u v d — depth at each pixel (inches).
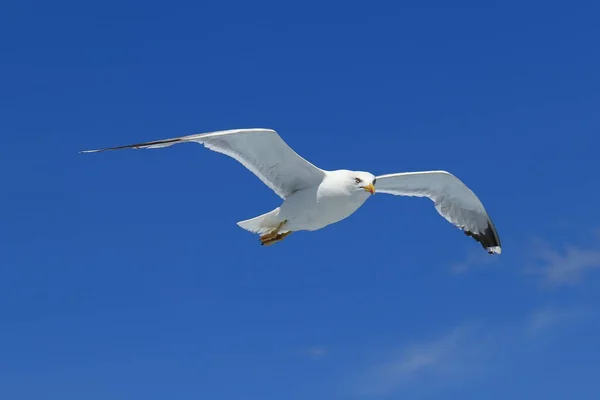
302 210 557.3
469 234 691.4
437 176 653.3
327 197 551.2
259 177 550.3
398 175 639.8
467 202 681.6
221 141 523.5
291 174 554.9
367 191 549.0
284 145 529.3
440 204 677.9
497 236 693.9
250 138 523.2
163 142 508.7
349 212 564.1
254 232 576.4
